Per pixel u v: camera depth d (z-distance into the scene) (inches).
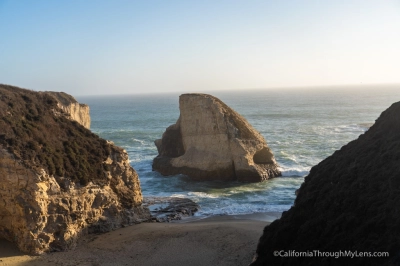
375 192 669.3
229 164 1724.9
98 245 913.5
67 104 1708.9
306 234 685.3
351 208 671.8
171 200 1384.1
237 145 1728.6
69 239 891.4
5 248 841.5
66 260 822.5
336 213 687.7
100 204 1007.0
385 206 616.1
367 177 717.9
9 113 961.5
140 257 847.7
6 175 834.8
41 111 1069.8
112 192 1059.3
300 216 748.0
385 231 575.5
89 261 824.3
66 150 997.2
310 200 776.3
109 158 1097.4
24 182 829.8
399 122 826.2
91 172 1006.4
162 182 1706.4
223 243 900.6
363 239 586.2
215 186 1631.4
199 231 984.9
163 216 1195.9
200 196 1456.7
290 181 1673.2
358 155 826.2
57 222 879.7
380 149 786.8
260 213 1229.1
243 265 785.6
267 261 697.6
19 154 856.3
